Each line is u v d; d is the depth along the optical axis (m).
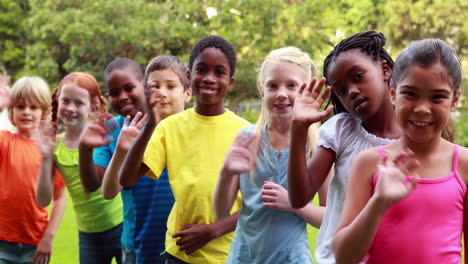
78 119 4.44
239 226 3.50
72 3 20.55
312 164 2.74
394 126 2.79
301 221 3.42
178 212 3.75
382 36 2.82
